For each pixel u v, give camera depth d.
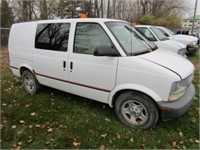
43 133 2.87
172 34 10.05
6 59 8.66
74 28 3.27
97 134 2.83
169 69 2.53
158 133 2.82
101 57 2.92
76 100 3.96
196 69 6.42
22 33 4.16
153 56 2.88
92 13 16.19
